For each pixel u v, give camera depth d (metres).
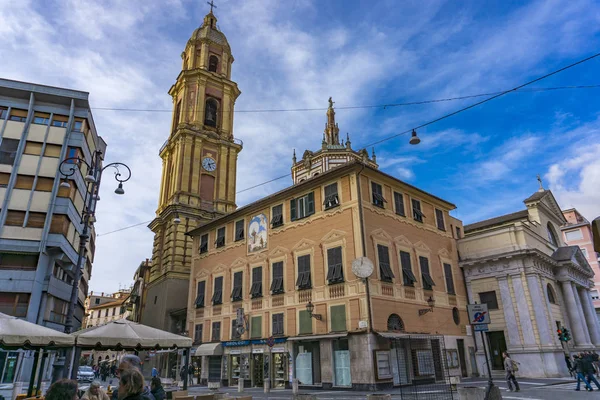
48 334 11.43
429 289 28.91
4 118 33.44
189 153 48.19
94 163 19.27
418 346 25.12
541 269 32.09
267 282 30.36
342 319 24.73
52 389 4.82
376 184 28.36
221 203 48.56
